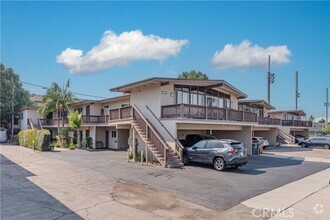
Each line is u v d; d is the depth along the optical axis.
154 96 22.00
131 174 14.76
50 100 35.28
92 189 11.20
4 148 31.31
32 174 14.62
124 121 22.59
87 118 33.88
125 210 8.53
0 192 10.59
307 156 25.97
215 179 13.73
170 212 8.47
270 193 11.01
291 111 50.22
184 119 19.48
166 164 17.33
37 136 29.55
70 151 28.91
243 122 25.19
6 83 45.28
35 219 7.59
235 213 8.48
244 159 16.59
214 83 23.25
